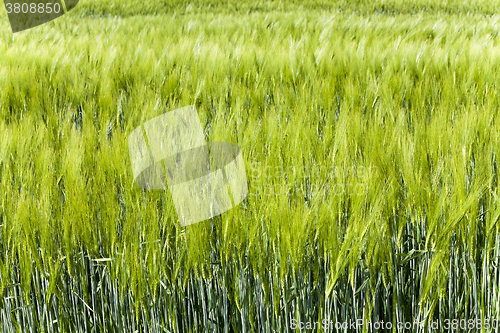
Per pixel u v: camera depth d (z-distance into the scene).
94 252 1.70
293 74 3.84
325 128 2.25
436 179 1.75
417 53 4.21
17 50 4.91
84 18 11.69
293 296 1.70
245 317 1.88
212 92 3.37
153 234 1.62
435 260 1.66
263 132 2.16
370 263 1.67
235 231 1.62
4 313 1.90
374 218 1.59
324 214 1.58
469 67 3.67
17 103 3.40
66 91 3.67
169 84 3.62
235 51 4.66
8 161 1.96
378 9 13.15
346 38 6.08
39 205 1.67
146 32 7.57
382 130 2.11
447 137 1.96
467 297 1.88
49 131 2.47
